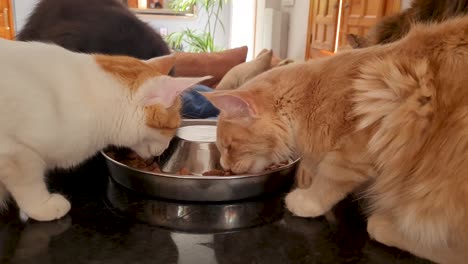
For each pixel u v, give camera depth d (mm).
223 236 953
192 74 3959
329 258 878
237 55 4117
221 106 1237
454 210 901
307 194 1107
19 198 997
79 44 1910
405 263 882
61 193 1149
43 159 1050
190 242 919
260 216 1062
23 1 5242
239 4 6570
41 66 1022
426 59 998
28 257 835
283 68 1316
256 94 1249
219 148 1346
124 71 1203
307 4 4816
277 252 894
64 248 875
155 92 1205
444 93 942
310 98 1168
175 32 6102
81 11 2115
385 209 1043
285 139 1249
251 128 1260
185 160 1342
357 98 1050
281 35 5684
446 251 930
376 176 1079
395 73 1018
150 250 879
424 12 1675
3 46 1014
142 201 1114
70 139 1065
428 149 952
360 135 1049
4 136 939
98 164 1380
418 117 967
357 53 1165
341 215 1092
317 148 1134
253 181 1123
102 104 1131
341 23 3865
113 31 2000
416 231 940
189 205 1103
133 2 6117
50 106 995
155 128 1254
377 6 3148
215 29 6809
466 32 987
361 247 933
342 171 1085
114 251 870
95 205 1082
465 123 899
